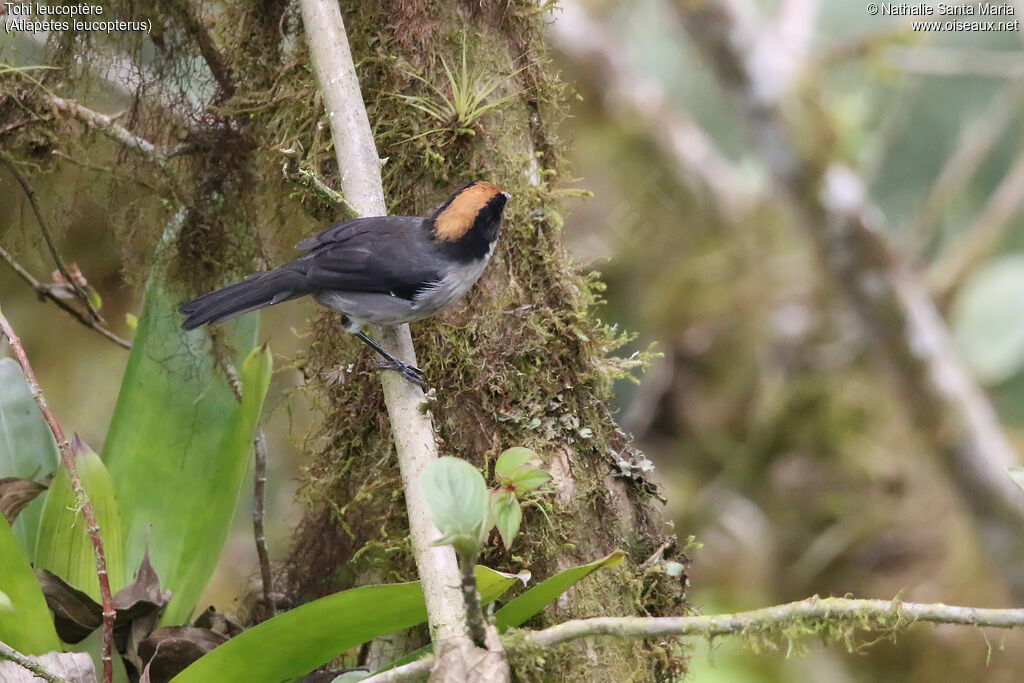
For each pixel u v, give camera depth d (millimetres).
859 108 12391
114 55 7379
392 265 6172
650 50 16719
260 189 7734
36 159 7219
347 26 6680
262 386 6777
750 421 14703
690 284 14938
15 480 6430
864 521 13773
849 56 12523
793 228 14336
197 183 7648
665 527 7320
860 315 12492
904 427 14070
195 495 6969
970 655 12320
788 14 13234
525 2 6621
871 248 12070
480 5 6457
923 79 15062
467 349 6340
